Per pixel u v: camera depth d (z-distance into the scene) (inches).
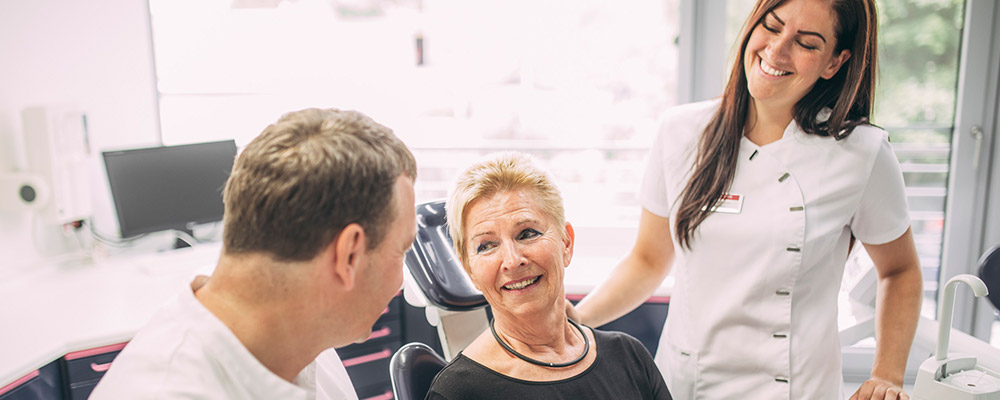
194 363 27.7
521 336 44.0
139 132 118.9
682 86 115.0
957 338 64.7
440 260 54.5
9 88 97.0
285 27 136.2
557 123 143.9
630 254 63.1
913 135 111.3
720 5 111.1
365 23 146.9
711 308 56.2
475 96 155.5
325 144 27.7
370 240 29.4
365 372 100.1
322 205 27.2
